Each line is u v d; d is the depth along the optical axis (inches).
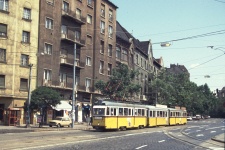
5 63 1465.3
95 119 1214.3
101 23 2185.0
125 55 2507.4
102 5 2210.9
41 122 1386.6
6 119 1428.4
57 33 1738.4
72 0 1878.7
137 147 673.6
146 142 798.5
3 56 1464.1
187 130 1425.9
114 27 2352.4
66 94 1782.7
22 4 1553.9
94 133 1082.1
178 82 3166.8
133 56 2613.2
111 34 2300.7
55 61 1711.4
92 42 2089.1
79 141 767.7
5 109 1439.5
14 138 799.7
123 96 1793.8
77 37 1931.6
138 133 1132.5
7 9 1493.6
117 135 1009.5
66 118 1508.4
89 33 2054.6
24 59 1555.1
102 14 2208.4
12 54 1491.1
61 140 780.0
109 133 1099.9
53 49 1704.0
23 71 1536.7
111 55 2288.4
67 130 1253.1
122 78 1793.8
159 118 1684.3
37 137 847.1
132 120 1370.6
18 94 1505.9
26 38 1571.1
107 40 2239.2
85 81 1993.1
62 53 1787.6
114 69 1840.6
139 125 1443.2
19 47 1525.6
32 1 1601.9
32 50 1582.2
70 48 1852.9
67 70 1819.6
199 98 4037.9
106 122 1198.3
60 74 1761.8
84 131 1192.8
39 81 1595.7
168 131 1310.3
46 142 721.0
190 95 3201.3
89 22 2073.1
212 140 910.4
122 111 1298.0
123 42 2464.3
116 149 622.5
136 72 1854.1
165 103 2556.6
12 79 1482.5
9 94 1464.1
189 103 3275.1
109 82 1800.0
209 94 5142.7
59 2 1761.8
